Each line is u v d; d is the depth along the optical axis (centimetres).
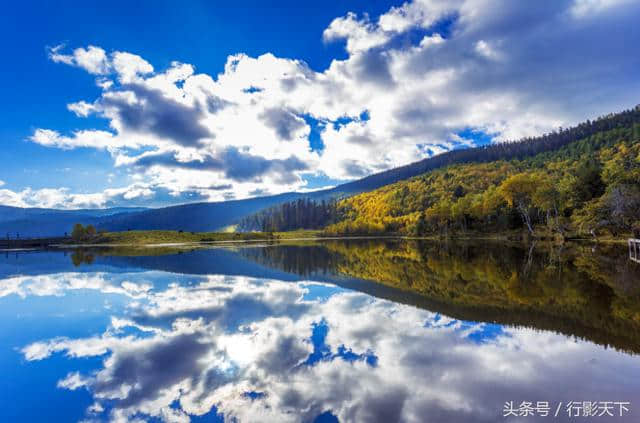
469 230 11912
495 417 809
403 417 812
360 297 2298
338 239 15050
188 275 3522
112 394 970
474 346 1311
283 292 2519
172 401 920
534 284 2597
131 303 2188
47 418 852
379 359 1190
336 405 875
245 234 15725
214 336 1484
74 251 8562
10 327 1688
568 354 1213
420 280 3011
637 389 945
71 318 1842
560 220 8562
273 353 1267
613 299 2019
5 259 6275
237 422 805
